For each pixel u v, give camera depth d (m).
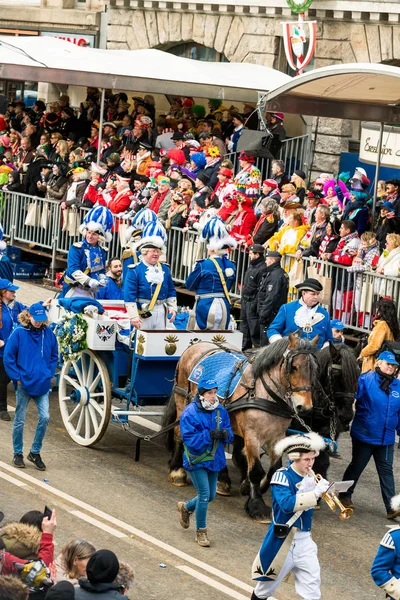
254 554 15.21
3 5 46.34
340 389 16.39
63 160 34.16
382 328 20.81
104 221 21.92
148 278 19.08
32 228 33.19
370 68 21.92
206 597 13.64
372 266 23.62
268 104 24.83
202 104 38.78
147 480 18.02
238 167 31.34
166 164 31.44
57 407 21.81
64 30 44.25
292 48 33.06
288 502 12.16
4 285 20.53
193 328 20.81
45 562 11.09
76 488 17.30
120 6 41.75
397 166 26.70
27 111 40.25
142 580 13.99
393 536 11.03
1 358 20.55
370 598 14.05
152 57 32.28
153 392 19.00
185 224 27.92
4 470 17.89
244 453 17.41
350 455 20.33
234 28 37.56
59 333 19.28
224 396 16.75
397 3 32.38
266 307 23.61
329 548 15.71
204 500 15.29
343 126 33.69
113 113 37.06
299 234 24.80
